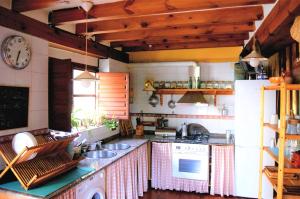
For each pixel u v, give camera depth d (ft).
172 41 13.82
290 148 8.21
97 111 13.39
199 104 14.67
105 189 9.07
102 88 13.35
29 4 7.59
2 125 7.44
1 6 7.42
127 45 14.26
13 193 6.42
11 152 7.01
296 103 10.07
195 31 11.39
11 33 7.77
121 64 15.37
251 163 12.34
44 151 7.23
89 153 10.75
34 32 8.67
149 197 12.73
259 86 12.17
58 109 9.23
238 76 13.21
